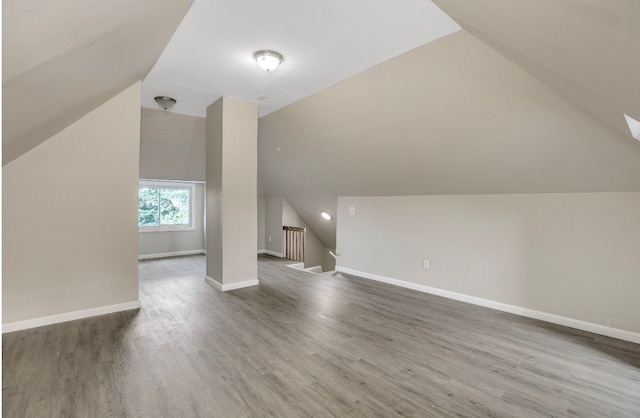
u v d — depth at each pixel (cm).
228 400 212
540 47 183
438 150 381
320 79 365
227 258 454
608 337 314
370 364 258
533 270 365
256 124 466
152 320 342
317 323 339
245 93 418
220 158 446
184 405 207
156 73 356
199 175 702
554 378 242
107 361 258
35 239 323
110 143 355
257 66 334
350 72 344
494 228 396
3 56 142
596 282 326
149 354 269
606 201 319
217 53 307
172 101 444
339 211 595
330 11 241
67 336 302
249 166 465
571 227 339
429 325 339
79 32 166
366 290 468
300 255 709
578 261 336
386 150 427
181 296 427
